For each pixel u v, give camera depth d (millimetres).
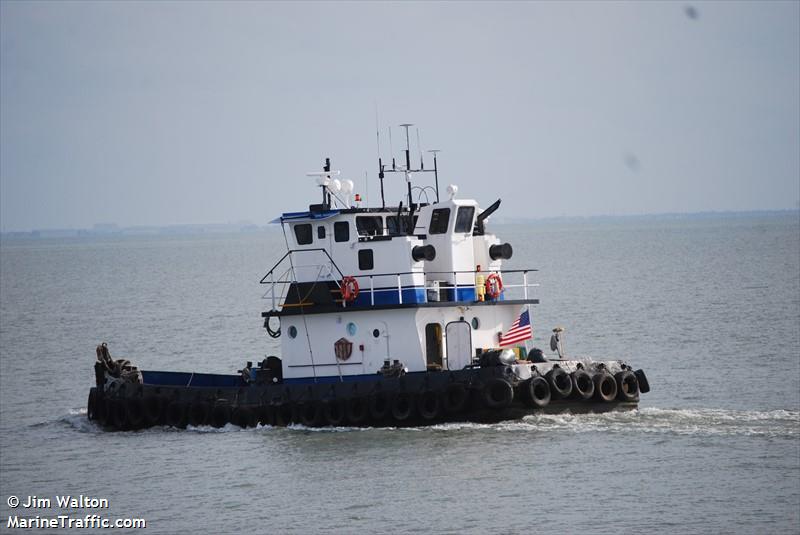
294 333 181500
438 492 142125
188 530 135125
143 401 190000
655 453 153625
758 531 125750
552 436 162750
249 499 144625
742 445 156500
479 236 180125
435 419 167875
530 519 131625
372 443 163750
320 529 132250
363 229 178875
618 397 173375
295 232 181875
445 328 173750
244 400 180250
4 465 169750
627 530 127375
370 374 175250
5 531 139875
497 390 164750
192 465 161750
